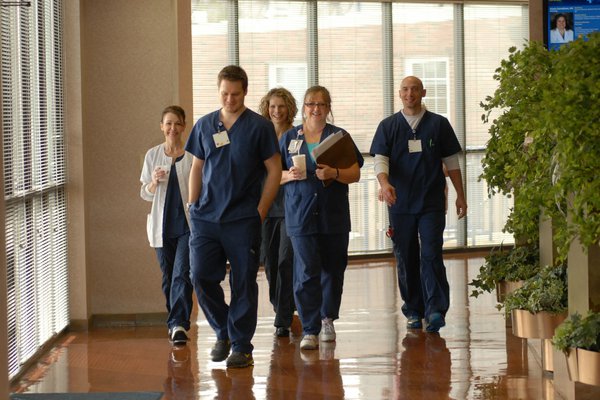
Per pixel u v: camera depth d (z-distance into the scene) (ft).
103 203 45.03
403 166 41.93
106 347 40.01
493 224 72.59
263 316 47.24
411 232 42.27
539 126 27.76
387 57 69.82
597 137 25.04
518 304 32.14
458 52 71.31
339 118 69.05
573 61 25.34
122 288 45.27
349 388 32.24
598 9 39.60
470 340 40.06
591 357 25.72
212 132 34.17
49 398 31.32
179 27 51.44
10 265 33.37
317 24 68.08
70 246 43.86
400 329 43.09
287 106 42.32
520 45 72.59
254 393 31.73
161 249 41.09
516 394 30.99
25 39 36.27
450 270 62.75
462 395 31.04
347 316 46.83
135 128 45.03
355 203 69.26
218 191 34.06
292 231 38.27
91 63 44.75
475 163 72.18
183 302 40.19
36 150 38.09
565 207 29.04
